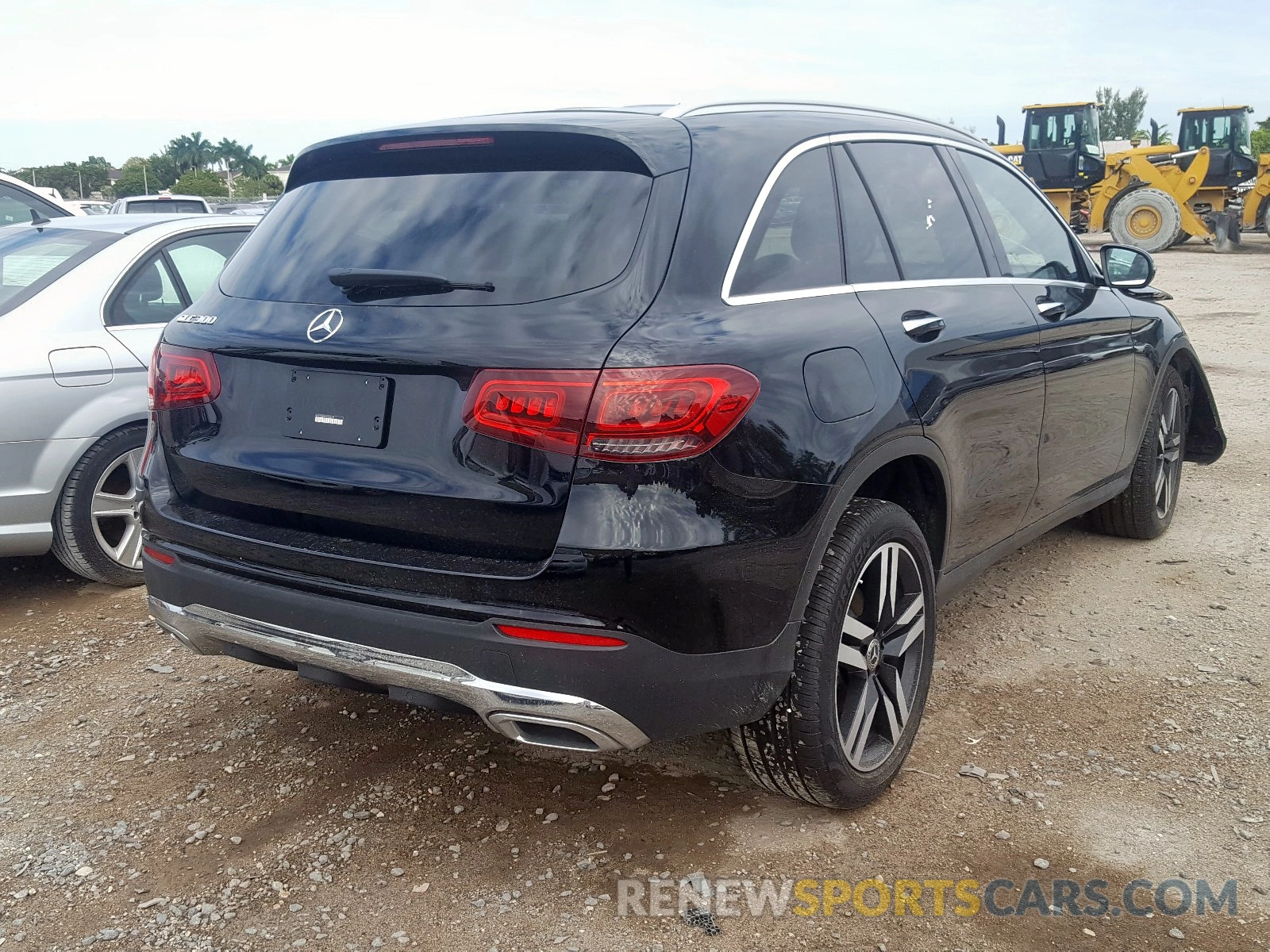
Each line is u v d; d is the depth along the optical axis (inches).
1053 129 1034.7
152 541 120.3
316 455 107.0
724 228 106.4
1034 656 158.2
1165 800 120.7
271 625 108.7
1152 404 193.9
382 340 102.0
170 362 119.6
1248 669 152.6
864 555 111.8
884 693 120.9
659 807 122.0
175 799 125.6
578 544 93.7
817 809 120.5
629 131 107.0
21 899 107.9
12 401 175.5
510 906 105.7
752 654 101.3
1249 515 224.2
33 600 191.2
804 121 126.0
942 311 130.7
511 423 95.3
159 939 102.0
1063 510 168.9
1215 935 99.8
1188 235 1016.9
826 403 106.3
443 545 100.1
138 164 7062.0
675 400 94.0
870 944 99.4
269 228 123.3
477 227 106.5
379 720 143.9
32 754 136.3
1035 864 110.3
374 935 102.1
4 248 205.0
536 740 100.8
